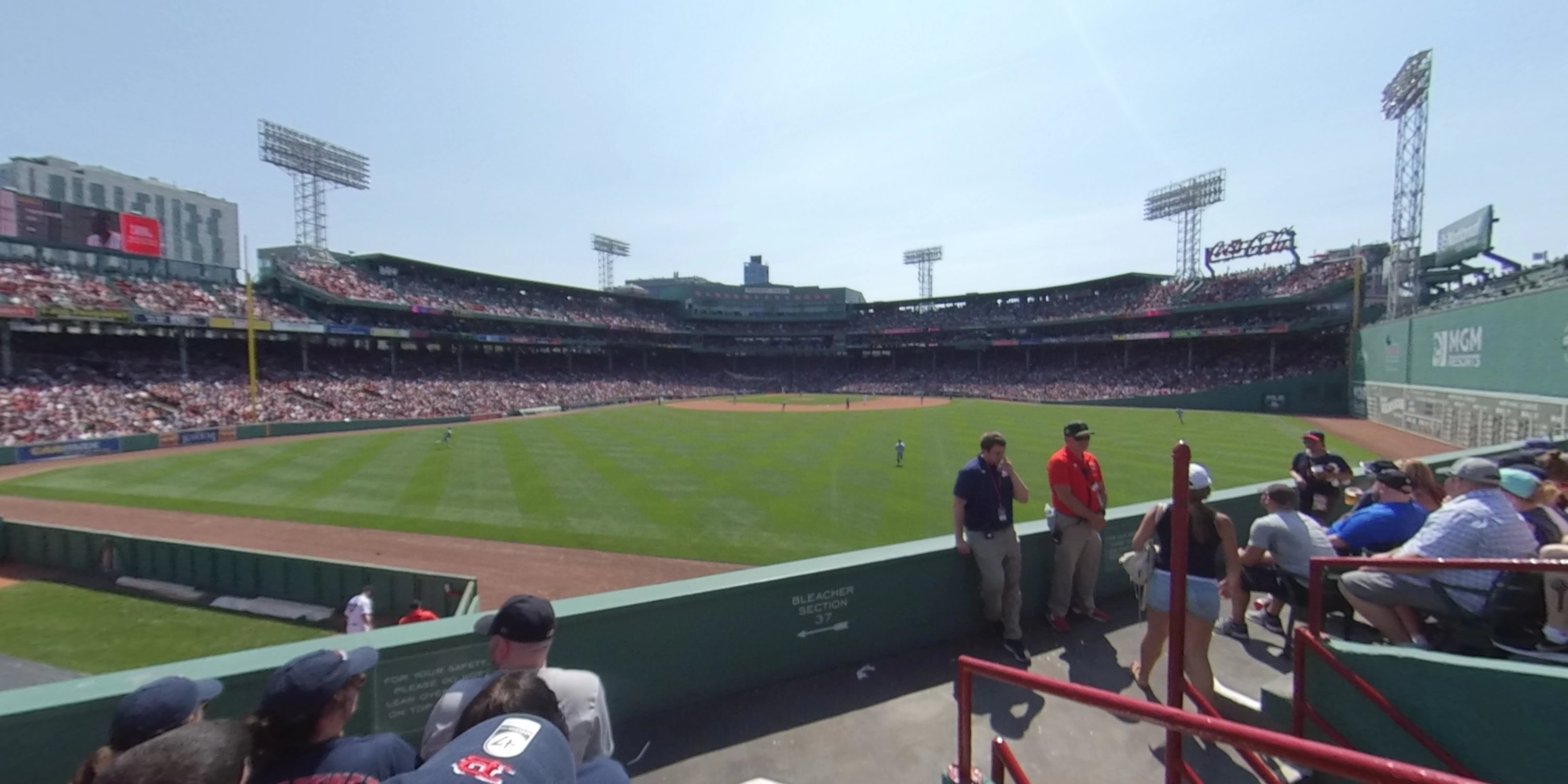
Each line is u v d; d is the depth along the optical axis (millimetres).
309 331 50562
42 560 16266
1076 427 5957
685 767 4102
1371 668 3469
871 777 4000
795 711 4711
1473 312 31625
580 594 14289
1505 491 5316
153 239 48531
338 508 21391
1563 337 24875
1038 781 3932
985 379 80750
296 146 58938
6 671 11312
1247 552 5633
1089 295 81250
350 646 3768
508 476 26516
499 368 70875
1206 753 4125
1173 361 69312
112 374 42969
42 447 31500
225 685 3529
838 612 5262
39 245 43094
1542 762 2807
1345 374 50656
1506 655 4000
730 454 31938
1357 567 3904
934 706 4777
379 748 2613
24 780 3105
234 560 14547
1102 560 6633
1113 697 2443
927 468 27453
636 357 91438
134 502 22703
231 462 30812
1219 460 28594
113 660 11727
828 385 90938
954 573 5797
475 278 74062
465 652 4023
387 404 50844
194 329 45344
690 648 4699
